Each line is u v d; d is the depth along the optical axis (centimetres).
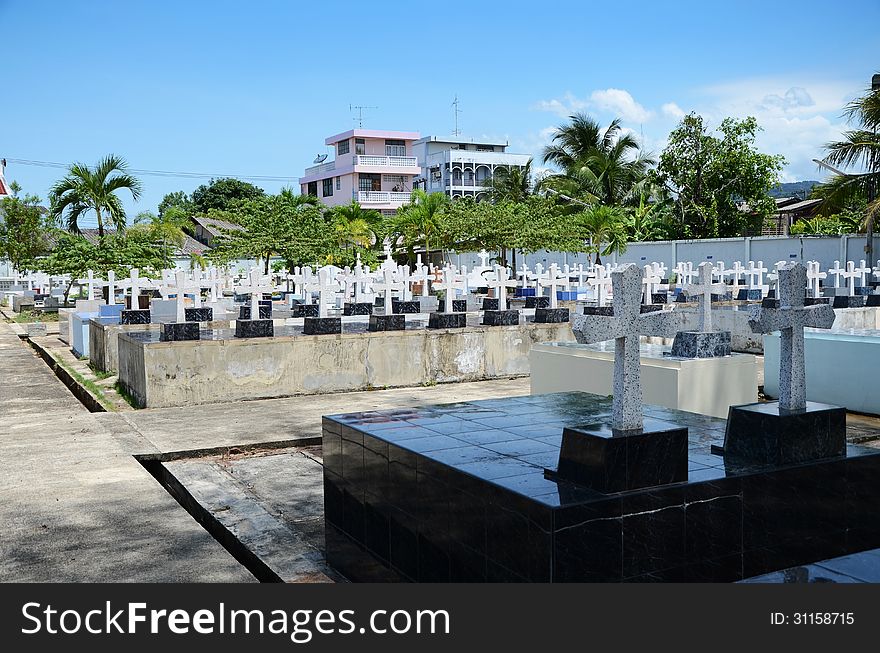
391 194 5906
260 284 1082
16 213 3562
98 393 1062
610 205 3741
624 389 321
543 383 794
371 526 400
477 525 324
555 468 336
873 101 2183
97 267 2216
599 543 294
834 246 2539
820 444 357
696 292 752
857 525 361
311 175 6525
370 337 1043
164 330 950
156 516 503
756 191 3441
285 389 993
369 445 401
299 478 633
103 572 410
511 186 4178
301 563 443
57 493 554
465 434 406
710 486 320
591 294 1825
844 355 840
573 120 3969
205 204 6412
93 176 2662
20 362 1505
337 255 2695
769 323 356
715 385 691
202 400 948
